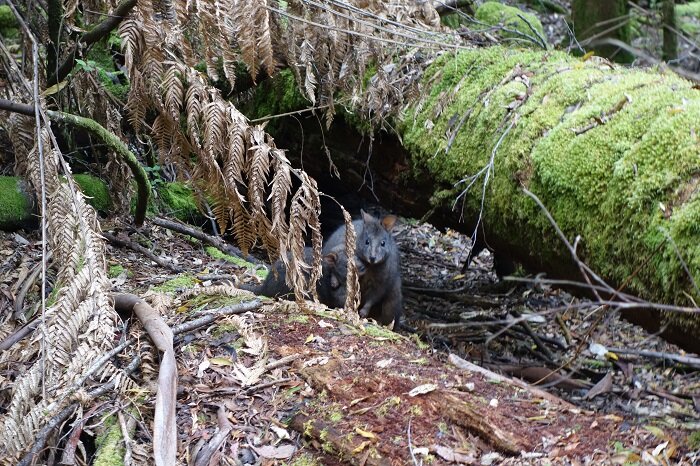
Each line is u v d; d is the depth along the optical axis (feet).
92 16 15.80
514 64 14.80
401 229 25.11
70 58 15.42
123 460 9.37
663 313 10.70
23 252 15.23
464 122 14.60
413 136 15.64
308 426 9.87
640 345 16.80
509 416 9.93
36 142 12.33
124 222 17.65
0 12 23.75
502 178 13.28
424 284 21.30
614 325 17.87
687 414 12.75
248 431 10.00
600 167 11.42
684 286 10.03
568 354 16.46
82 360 10.19
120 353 11.27
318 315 12.99
